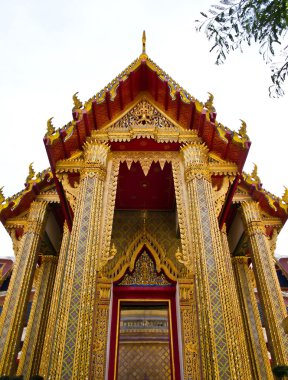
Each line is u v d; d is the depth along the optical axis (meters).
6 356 7.98
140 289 9.73
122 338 13.67
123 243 11.09
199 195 7.67
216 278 6.36
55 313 8.79
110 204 7.85
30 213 10.69
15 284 9.16
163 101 9.75
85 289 6.13
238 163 8.70
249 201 11.01
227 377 5.33
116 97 9.32
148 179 10.81
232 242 12.33
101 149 8.54
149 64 9.79
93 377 7.55
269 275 9.54
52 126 8.21
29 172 11.31
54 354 5.50
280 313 8.87
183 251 7.14
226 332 5.76
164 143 8.86
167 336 13.77
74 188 8.33
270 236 11.23
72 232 7.00
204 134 8.90
